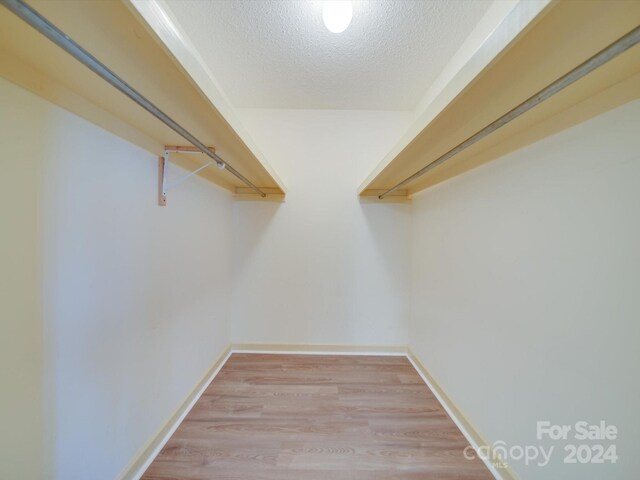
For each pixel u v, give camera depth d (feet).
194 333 5.66
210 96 2.85
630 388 2.34
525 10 1.76
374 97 7.25
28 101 2.36
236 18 4.69
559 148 3.03
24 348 2.37
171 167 4.60
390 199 7.92
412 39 5.16
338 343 8.06
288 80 6.54
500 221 4.01
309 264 8.01
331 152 7.94
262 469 4.10
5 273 2.22
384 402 5.74
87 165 2.97
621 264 2.41
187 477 3.95
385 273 7.98
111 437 3.39
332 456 4.34
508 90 2.53
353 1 4.32
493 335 4.16
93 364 3.09
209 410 5.40
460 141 3.82
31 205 2.41
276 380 6.54
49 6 1.67
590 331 2.67
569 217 2.90
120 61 2.23
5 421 2.25
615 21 1.67
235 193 7.95
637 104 2.31
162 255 4.42
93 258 3.07
